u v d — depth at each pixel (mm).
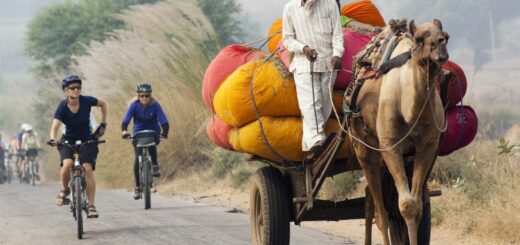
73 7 80750
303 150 13906
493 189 19453
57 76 52469
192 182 33656
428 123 12258
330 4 14156
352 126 13453
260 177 15570
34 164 49031
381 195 13625
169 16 37375
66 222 23562
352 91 13273
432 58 11711
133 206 27516
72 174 20797
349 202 15078
